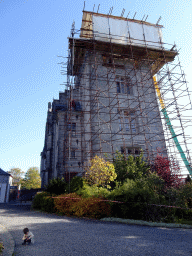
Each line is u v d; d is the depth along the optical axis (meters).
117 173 16.92
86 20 26.25
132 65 26.12
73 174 25.31
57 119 31.69
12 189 59.84
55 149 34.16
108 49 24.38
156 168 18.34
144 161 18.33
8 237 7.28
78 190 14.54
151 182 14.29
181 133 20.06
